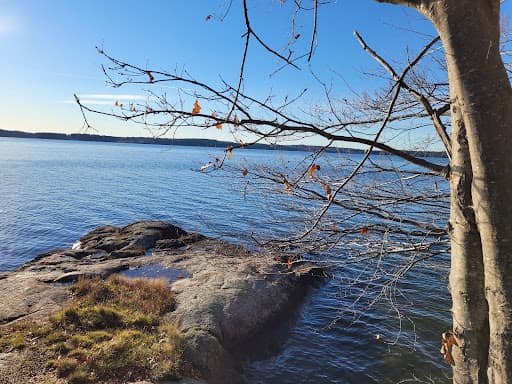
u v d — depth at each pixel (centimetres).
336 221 376
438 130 260
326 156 367
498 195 191
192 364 856
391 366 960
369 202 384
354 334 1105
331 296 1349
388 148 240
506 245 190
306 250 391
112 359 792
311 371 962
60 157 12256
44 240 2519
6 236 2570
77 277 1400
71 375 721
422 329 1067
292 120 227
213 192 4506
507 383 194
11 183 5191
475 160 200
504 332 193
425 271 1062
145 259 1639
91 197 4244
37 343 842
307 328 1171
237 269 1365
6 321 970
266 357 1025
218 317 1080
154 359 816
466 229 221
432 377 901
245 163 374
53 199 4062
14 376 712
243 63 202
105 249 1991
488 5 199
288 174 358
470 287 222
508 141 192
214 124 212
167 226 2308
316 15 222
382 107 375
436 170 252
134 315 1030
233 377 890
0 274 1465
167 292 1216
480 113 194
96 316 988
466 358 225
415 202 370
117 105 193
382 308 1207
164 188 4947
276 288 1295
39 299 1121
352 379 929
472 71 194
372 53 267
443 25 203
